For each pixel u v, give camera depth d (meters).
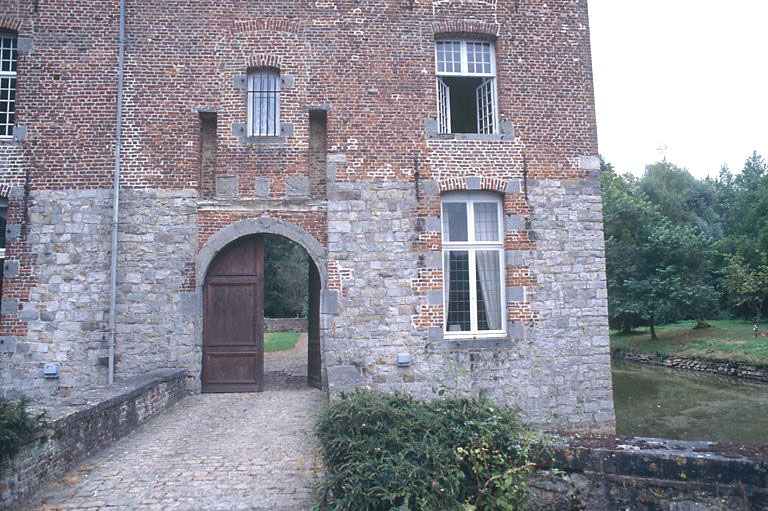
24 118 9.71
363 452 4.61
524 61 10.66
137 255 9.62
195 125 9.98
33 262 9.47
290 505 5.13
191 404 8.96
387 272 9.92
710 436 11.27
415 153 10.23
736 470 4.22
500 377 9.82
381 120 10.24
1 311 9.37
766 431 11.66
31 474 5.23
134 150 9.81
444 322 10.05
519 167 10.38
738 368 18.91
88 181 9.69
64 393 9.27
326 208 10.06
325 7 10.38
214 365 9.90
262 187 9.98
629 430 11.88
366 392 5.46
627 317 26.56
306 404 8.92
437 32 10.55
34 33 9.87
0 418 4.86
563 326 10.06
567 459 4.57
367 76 10.31
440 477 4.33
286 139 10.09
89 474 5.85
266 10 10.29
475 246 10.38
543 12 10.82
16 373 9.27
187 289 9.66
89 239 9.58
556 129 10.58
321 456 5.68
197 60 10.09
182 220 9.77
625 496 4.44
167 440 7.04
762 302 26.11
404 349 9.78
